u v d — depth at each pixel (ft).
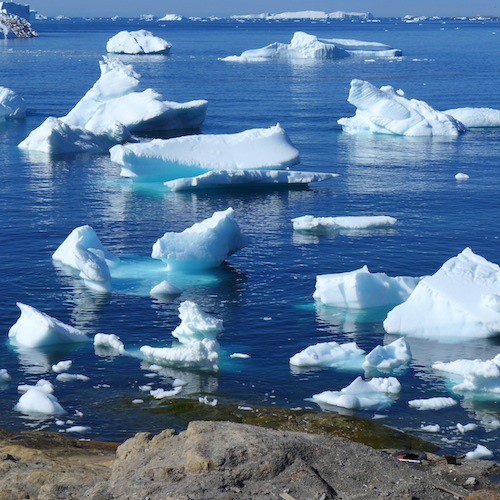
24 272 104.63
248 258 111.45
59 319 89.97
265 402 71.15
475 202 144.56
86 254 100.63
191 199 146.92
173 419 66.90
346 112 266.36
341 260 111.14
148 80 376.48
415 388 73.82
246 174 154.71
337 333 86.79
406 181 162.40
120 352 81.10
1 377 74.90
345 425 64.69
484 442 64.23
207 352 77.61
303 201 146.10
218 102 293.84
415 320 86.07
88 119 230.27
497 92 322.96
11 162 181.47
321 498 42.78
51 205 142.00
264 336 85.76
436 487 45.27
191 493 42.63
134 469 46.47
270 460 45.29
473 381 72.59
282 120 248.52
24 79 376.07
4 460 52.44
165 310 92.68
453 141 211.41
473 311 84.58
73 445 60.08
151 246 117.91
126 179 163.43
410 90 331.77
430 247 117.29
